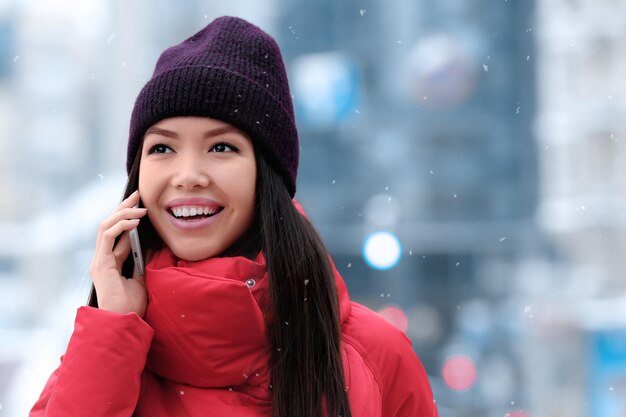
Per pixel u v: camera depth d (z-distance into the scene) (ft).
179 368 7.77
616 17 135.74
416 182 141.59
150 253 8.30
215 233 7.95
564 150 138.10
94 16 147.64
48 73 155.84
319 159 143.95
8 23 160.04
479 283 135.54
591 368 45.29
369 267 135.33
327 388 7.84
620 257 131.44
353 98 143.23
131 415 7.74
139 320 7.63
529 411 58.65
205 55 8.06
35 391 34.99
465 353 88.33
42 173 152.87
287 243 8.00
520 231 138.21
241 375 7.77
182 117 7.91
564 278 131.34
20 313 74.08
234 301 7.53
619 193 133.08
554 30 140.46
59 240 64.18
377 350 8.39
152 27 136.26
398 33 144.36
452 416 58.29
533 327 58.65
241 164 7.99
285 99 8.39
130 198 8.06
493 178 140.87
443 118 141.38
